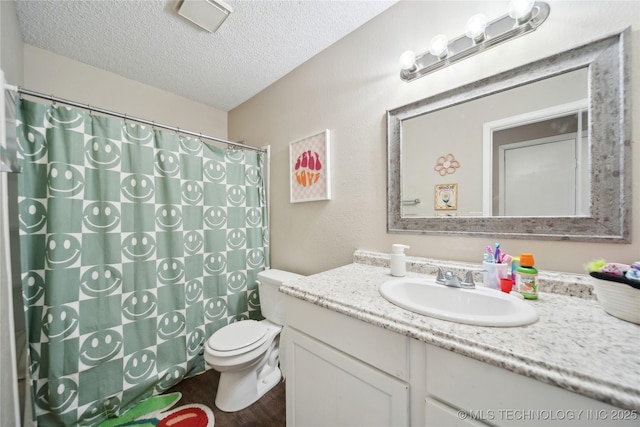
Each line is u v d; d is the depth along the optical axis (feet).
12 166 3.01
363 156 4.33
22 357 3.23
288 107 5.74
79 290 3.72
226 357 3.87
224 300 5.51
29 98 4.56
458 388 1.73
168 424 3.82
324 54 4.92
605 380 1.25
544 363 1.41
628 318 1.87
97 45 4.66
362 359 2.27
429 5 3.54
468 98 3.18
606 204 2.37
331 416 2.55
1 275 2.67
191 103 6.93
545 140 2.70
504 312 2.29
